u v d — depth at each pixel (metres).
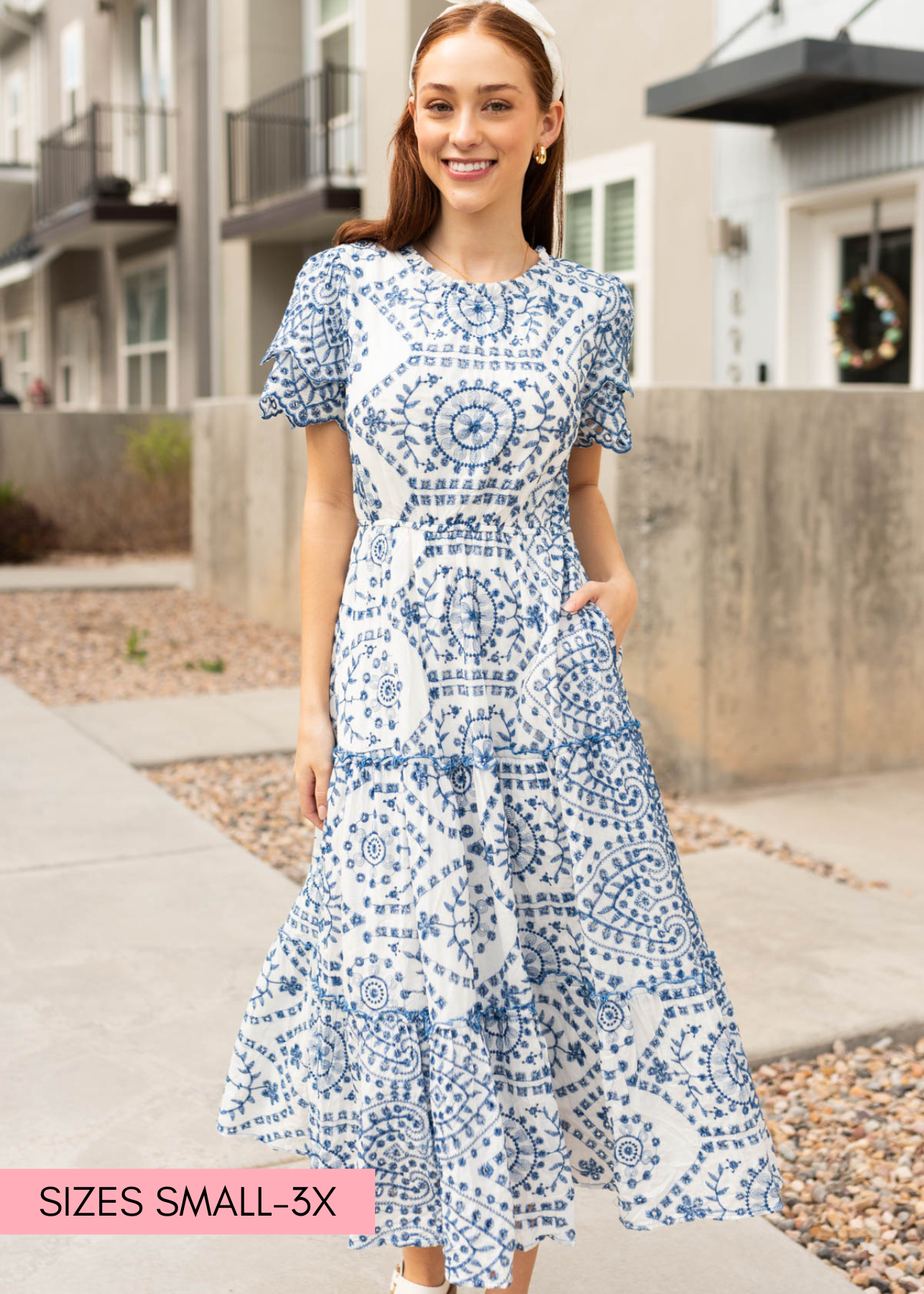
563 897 1.81
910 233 7.33
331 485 1.87
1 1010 3.18
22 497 13.52
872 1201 2.54
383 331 1.74
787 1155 2.71
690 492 5.10
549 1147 1.76
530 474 1.77
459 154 1.73
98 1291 2.20
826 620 5.46
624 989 1.77
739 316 8.20
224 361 15.71
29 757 5.57
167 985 3.33
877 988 3.38
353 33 13.45
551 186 1.99
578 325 1.81
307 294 1.79
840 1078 3.02
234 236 14.46
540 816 1.79
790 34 7.65
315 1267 2.28
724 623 5.23
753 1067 3.03
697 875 4.27
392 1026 1.74
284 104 14.70
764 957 3.58
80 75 20.00
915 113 6.95
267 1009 1.92
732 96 7.05
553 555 1.83
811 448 5.32
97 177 16.95
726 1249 2.37
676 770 5.23
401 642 1.75
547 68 1.77
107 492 13.81
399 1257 2.32
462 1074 1.71
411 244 1.83
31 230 22.75
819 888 4.14
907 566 5.63
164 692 7.19
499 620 1.77
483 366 1.73
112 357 19.25
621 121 9.07
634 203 9.04
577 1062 1.85
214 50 15.25
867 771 5.65
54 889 4.00
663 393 5.00
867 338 7.47
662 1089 1.79
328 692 1.86
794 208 7.78
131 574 11.70
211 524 9.90
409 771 1.73
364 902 1.75
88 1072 2.88
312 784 1.86
